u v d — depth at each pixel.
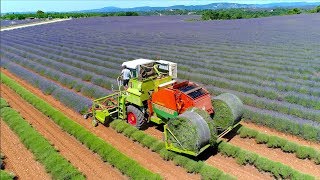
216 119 12.62
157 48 34.81
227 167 10.79
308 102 15.90
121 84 14.52
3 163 11.62
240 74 22.45
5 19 120.50
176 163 10.99
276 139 12.02
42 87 21.33
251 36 42.84
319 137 12.32
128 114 14.06
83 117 16.02
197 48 34.06
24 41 47.25
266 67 24.08
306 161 10.98
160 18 112.88
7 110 16.73
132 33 53.56
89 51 35.25
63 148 12.65
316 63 24.16
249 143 12.47
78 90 20.84
